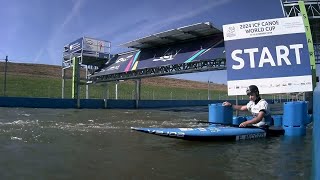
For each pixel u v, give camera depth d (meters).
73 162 5.29
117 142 7.47
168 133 7.20
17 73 67.38
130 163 5.22
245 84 9.40
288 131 8.38
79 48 33.81
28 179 4.27
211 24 23.84
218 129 7.73
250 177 4.36
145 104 35.09
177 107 36.84
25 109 22.83
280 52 9.22
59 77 69.62
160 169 4.82
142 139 7.91
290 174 4.48
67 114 18.38
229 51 9.64
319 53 30.67
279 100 48.19
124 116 17.70
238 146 6.80
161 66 28.11
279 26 9.30
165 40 28.89
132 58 32.75
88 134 8.97
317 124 1.70
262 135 7.98
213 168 4.87
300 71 9.05
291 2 18.94
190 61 26.11
